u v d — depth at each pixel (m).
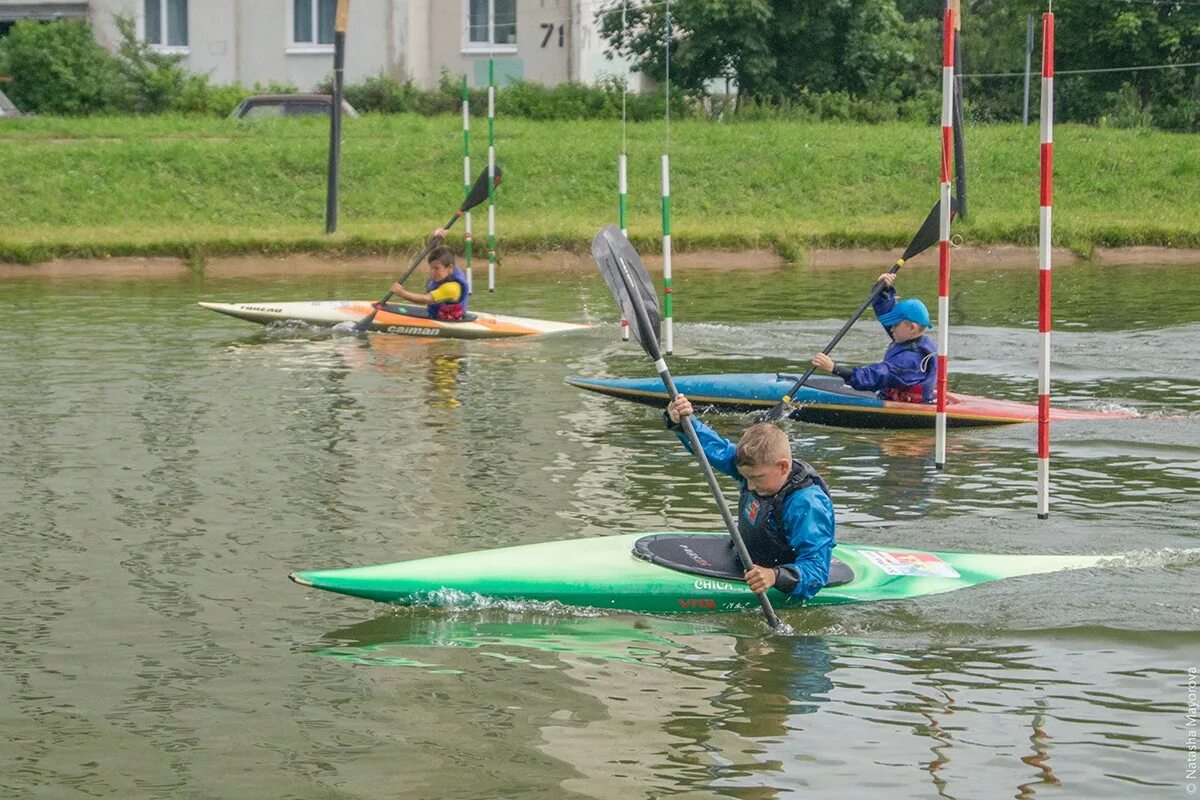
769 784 5.85
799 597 7.72
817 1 37.12
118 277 22.67
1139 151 31.88
